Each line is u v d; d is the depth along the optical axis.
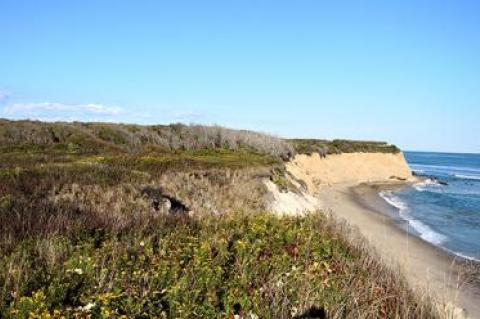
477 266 19.31
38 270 8.16
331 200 40.47
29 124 42.34
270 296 8.38
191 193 20.25
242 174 26.84
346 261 10.64
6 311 6.71
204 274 8.66
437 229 29.25
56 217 11.88
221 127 50.09
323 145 68.12
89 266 8.45
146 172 23.66
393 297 8.95
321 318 8.03
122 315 6.75
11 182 17.66
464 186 67.50
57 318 6.57
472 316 12.60
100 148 39.53
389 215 34.91
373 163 73.56
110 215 13.12
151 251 9.70
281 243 11.19
